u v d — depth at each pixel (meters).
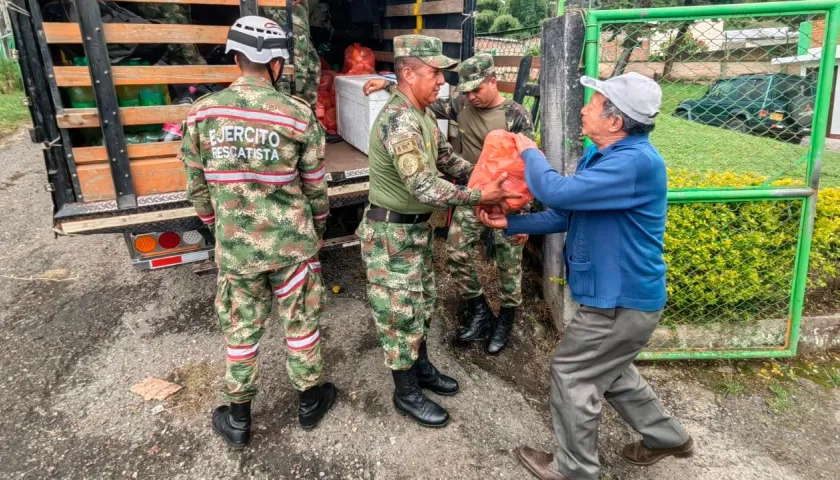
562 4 3.77
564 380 2.12
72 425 2.71
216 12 3.20
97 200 2.73
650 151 1.91
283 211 2.28
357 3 5.22
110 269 4.29
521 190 2.25
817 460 2.53
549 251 3.41
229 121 2.11
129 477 2.41
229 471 2.44
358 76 4.20
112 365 3.15
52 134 2.58
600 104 1.95
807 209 2.91
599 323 2.05
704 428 2.72
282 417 2.74
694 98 3.17
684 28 2.94
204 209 2.36
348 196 3.41
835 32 2.64
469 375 3.06
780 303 3.31
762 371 3.10
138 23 2.73
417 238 2.50
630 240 1.96
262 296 2.39
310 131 2.27
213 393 2.91
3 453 2.54
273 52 2.16
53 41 2.47
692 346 3.17
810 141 2.85
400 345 2.54
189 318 3.60
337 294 3.87
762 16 2.65
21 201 5.90
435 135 2.55
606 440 2.64
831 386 3.01
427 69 2.29
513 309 3.24
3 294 3.93
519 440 2.62
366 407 2.80
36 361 3.19
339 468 2.45
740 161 4.75
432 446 2.56
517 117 3.05
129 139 2.78
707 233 3.11
